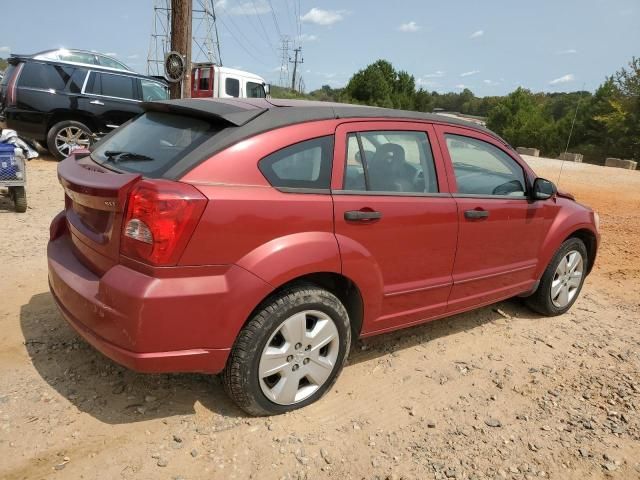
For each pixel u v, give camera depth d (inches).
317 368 125.6
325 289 127.7
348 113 131.9
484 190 161.5
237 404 118.8
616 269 268.7
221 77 664.4
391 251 134.2
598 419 132.7
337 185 124.9
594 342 178.1
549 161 997.2
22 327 152.3
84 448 107.8
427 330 177.3
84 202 114.4
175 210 100.2
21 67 434.6
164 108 127.7
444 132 152.6
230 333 108.2
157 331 101.9
